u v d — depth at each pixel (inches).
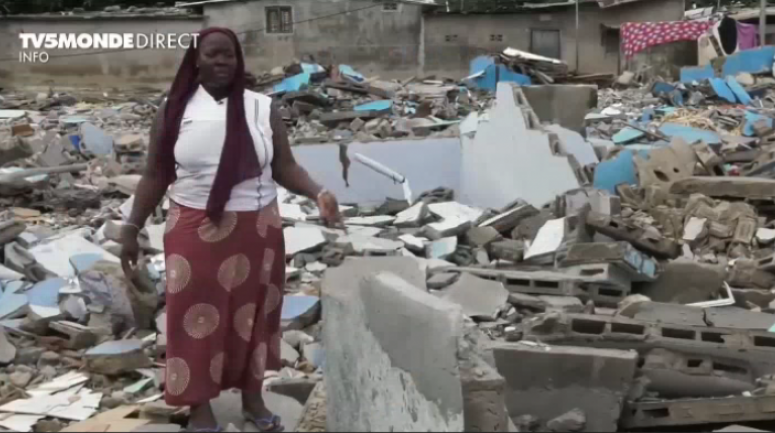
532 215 380.5
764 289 300.4
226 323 153.7
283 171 161.2
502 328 243.1
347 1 1384.1
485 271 285.7
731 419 183.3
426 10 1390.3
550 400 187.8
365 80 1122.0
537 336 214.4
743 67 1127.6
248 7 1373.0
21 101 1123.9
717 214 363.6
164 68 1362.0
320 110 927.0
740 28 1267.2
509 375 188.5
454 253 350.6
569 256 286.7
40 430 188.4
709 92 984.3
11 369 230.2
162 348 234.1
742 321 233.1
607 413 185.5
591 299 271.4
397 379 136.1
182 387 151.6
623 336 207.2
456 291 268.5
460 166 544.4
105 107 1074.7
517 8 1386.6
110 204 497.4
